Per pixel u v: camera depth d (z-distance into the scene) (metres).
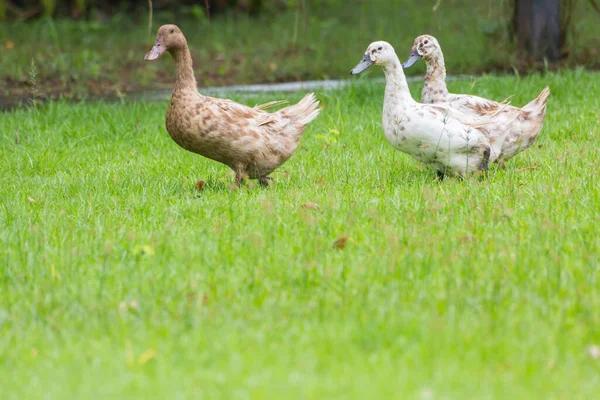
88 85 25.88
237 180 13.73
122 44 31.86
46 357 8.03
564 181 12.90
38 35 32.12
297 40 32.25
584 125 17.48
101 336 8.40
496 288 8.93
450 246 10.08
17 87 25.30
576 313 8.52
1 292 9.53
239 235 11.02
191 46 32.03
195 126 13.22
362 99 21.48
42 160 16.34
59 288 9.48
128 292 9.33
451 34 31.31
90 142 18.23
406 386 7.25
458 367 7.57
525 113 14.19
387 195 12.74
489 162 13.87
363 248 10.38
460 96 14.68
